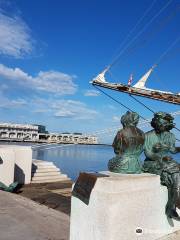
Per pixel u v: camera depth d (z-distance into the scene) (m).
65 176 13.66
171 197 4.95
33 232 6.35
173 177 4.94
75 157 31.91
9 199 9.13
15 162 12.18
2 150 11.45
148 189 4.71
